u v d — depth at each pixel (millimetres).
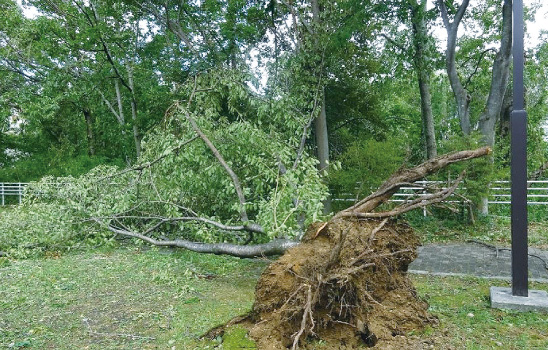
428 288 5828
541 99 18500
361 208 5105
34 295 5520
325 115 13266
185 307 5039
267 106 9008
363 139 13984
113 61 16344
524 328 4367
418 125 21062
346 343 4090
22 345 3969
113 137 19375
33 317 4746
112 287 5859
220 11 13945
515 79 5062
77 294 5559
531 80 17547
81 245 8469
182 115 8078
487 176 10445
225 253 6559
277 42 13320
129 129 17781
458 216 11258
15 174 22344
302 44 11633
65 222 7941
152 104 15320
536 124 18406
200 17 13938
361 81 14656
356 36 13648
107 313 4863
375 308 4332
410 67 13742
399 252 4527
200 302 5242
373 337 4062
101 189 8328
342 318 4207
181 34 13500
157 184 7969
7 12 18141
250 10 13336
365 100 14852
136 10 14711
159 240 8078
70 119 23344
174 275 6414
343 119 15188
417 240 5062
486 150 5109
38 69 18953
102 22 15477
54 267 6957
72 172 19250
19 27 17875
